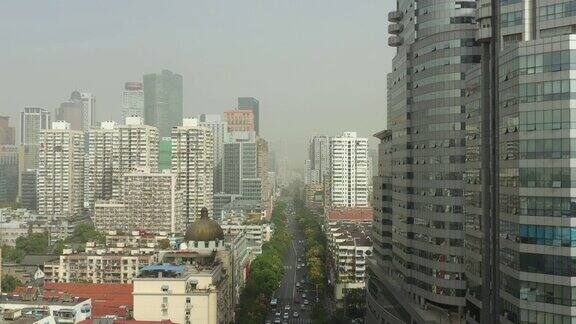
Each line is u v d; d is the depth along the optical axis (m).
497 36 144.88
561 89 124.38
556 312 124.75
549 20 135.75
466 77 171.00
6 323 161.38
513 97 132.25
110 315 197.38
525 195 128.50
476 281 161.00
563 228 124.00
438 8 187.38
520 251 129.12
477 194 160.25
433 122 180.75
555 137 125.06
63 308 190.12
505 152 136.38
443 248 176.62
